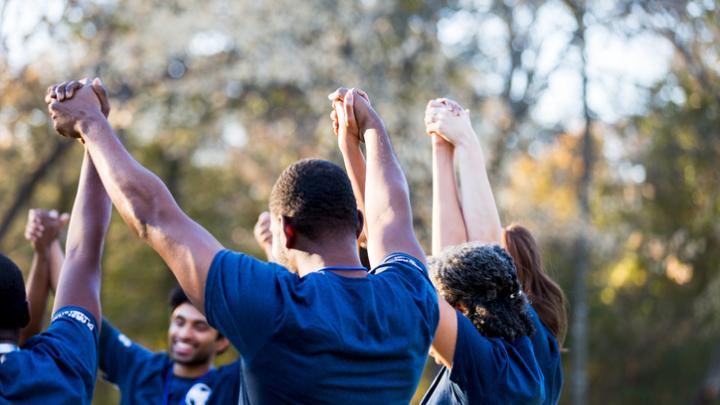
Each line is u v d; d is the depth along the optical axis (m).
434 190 3.90
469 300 3.31
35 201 22.94
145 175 2.49
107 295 24.03
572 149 19.86
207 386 4.95
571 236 18.08
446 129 3.87
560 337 3.87
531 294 3.86
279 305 2.44
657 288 21.67
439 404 3.28
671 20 17.80
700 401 19.84
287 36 16.34
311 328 2.42
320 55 16.28
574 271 19.27
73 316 2.81
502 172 17.25
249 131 18.84
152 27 16.34
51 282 3.95
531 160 19.91
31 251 22.86
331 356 2.44
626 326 22.02
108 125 2.60
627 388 22.05
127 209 2.47
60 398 2.67
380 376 2.49
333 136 16.89
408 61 17.23
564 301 3.93
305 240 2.61
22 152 19.23
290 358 2.42
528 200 18.02
